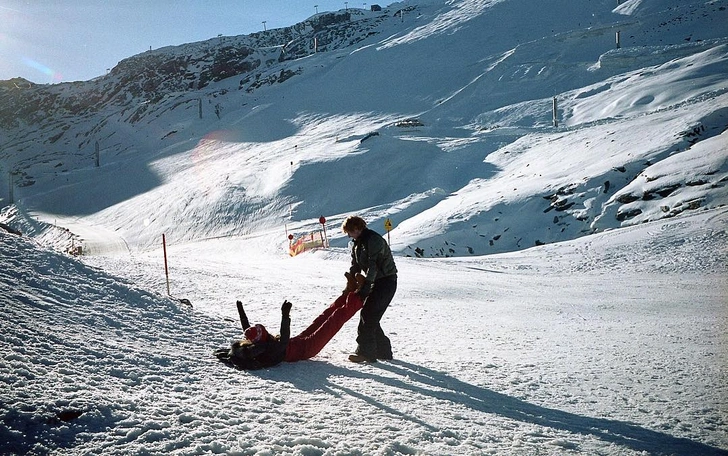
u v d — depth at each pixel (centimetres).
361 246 541
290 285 1504
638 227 3466
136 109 18562
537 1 15875
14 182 12350
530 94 10431
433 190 6062
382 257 541
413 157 7400
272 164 8581
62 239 7375
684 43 10644
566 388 474
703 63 8912
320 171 7375
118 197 9688
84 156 15725
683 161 4247
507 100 10388
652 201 3984
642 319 1156
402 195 6425
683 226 3275
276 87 15638
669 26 11819
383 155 7506
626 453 315
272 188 7300
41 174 13225
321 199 6731
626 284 2162
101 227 7919
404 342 728
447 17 16912
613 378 519
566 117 8825
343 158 7581
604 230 3988
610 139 5881
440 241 4325
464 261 3073
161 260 2059
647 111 7712
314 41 19400
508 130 8338
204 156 11088
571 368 562
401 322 975
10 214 9675
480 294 1727
